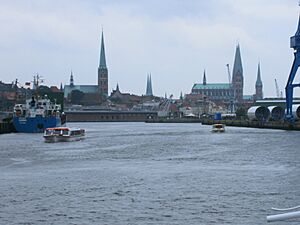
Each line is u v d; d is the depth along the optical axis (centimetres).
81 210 3875
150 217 3650
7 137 12938
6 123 14638
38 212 3819
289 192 4491
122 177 5481
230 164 6650
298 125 15625
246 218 3594
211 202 4112
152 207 3956
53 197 4359
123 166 6519
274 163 6675
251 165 6494
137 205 4028
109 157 7762
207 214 3719
